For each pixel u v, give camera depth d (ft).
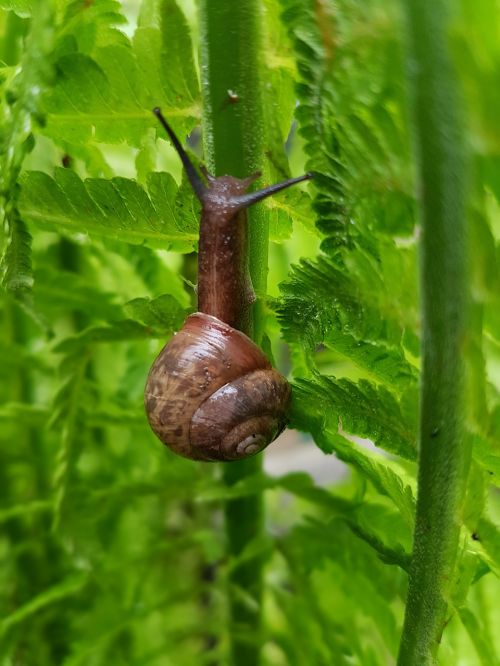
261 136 0.44
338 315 0.41
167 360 0.49
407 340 0.41
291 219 0.48
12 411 0.61
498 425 0.37
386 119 0.37
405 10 0.34
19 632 0.65
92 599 0.66
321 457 1.02
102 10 0.44
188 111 0.47
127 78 0.46
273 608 0.71
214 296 0.48
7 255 0.43
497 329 0.37
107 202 0.46
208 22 0.43
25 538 0.71
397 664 0.41
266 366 0.49
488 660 0.45
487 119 0.34
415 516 0.39
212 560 0.60
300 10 0.38
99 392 0.68
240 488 0.54
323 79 0.38
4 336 0.70
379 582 0.53
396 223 0.38
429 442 0.38
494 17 0.33
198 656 0.65
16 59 0.58
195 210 0.47
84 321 0.72
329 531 0.55
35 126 0.42
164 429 0.49
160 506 0.72
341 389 0.42
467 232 0.35
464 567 0.41
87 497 0.58
